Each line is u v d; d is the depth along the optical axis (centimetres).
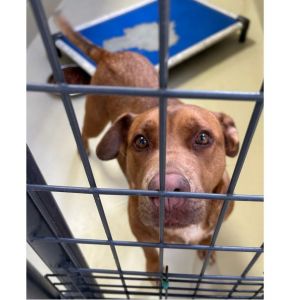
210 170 142
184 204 114
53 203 91
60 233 97
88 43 239
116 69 225
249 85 284
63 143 250
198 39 297
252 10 362
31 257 176
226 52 315
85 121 239
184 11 323
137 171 148
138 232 151
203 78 293
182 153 129
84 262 125
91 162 238
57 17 255
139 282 169
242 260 183
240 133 241
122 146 167
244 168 219
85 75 290
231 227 196
